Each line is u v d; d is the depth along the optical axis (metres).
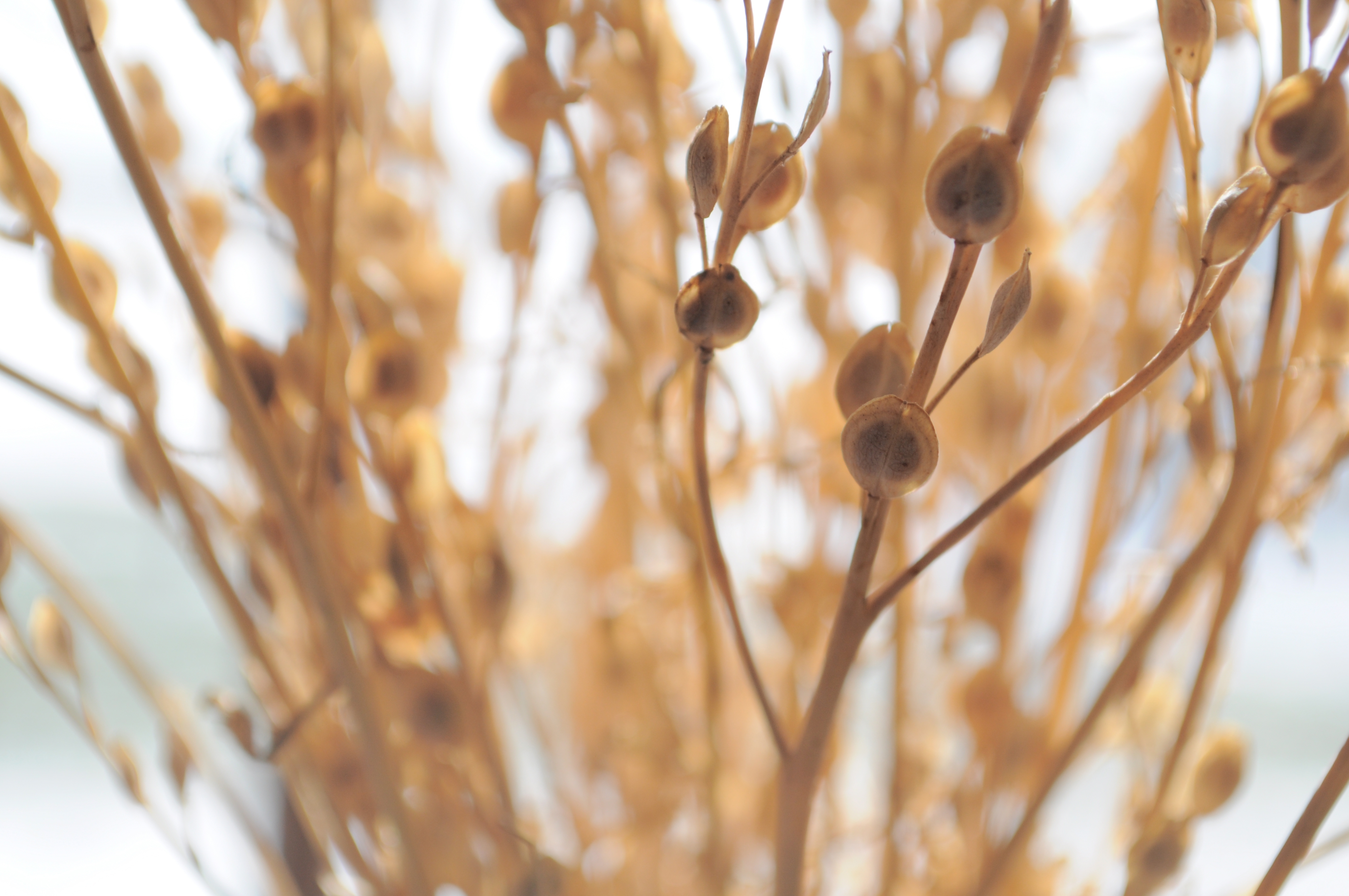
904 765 0.20
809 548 0.21
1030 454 0.21
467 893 0.20
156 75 0.21
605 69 0.20
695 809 0.22
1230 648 0.22
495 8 0.19
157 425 0.19
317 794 0.20
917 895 0.21
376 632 0.19
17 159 0.17
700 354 0.16
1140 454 0.21
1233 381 0.17
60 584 0.21
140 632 0.67
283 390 0.19
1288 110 0.15
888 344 0.16
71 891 0.54
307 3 0.20
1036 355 0.20
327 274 0.18
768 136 0.16
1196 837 0.21
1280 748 0.64
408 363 0.18
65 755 0.65
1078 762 0.21
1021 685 0.21
